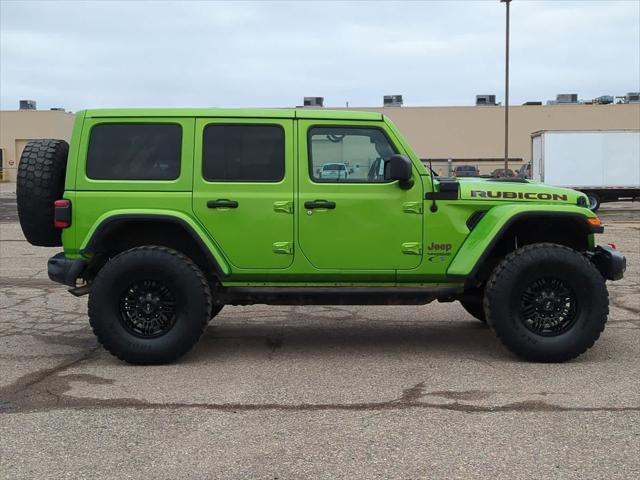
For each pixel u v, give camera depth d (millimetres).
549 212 5727
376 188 5750
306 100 51781
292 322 7547
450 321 7578
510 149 51938
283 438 4094
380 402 4746
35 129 57312
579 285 5656
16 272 11266
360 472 3613
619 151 26031
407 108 52250
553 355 5680
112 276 5578
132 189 5688
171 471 3639
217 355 6098
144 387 5121
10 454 3871
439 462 3730
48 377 5402
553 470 3621
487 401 4750
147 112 5746
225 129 5738
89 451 3912
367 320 7648
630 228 18969
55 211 5664
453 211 5789
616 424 4285
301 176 5723
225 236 5719
